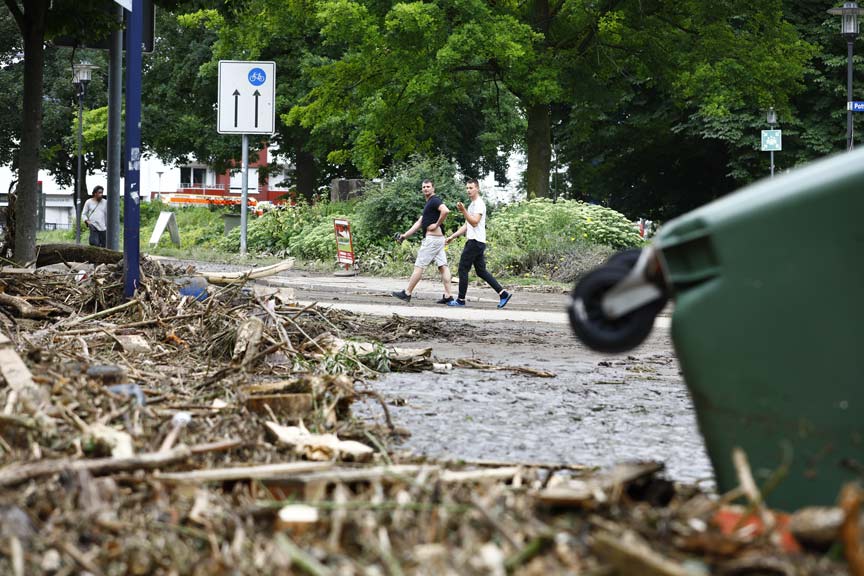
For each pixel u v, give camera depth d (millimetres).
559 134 64312
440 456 7141
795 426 4746
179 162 79250
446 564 4066
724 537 4121
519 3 43938
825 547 4137
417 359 12336
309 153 69312
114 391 7566
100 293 13719
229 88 36281
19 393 6652
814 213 4680
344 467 6016
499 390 10875
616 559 3930
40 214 77188
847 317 4656
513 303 25781
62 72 79000
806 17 57438
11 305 12891
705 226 4836
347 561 4168
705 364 4855
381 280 33031
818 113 56875
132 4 13508
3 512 4520
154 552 4371
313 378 8141
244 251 40219
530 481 5797
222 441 6332
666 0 44656
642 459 7426
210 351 11312
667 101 59531
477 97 61688
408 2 41844
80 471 4980
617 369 13234
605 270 5180
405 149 47438
